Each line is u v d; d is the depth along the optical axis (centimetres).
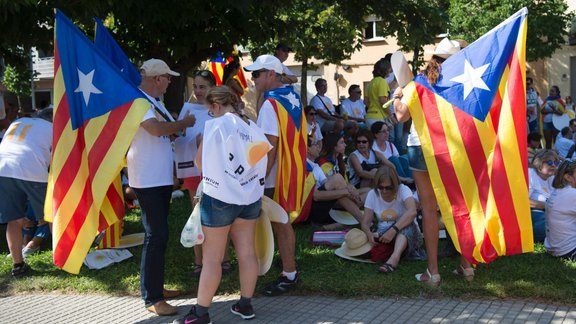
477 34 1808
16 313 479
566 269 496
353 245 546
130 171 459
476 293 463
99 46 544
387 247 542
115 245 607
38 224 647
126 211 791
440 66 481
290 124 488
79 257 474
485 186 466
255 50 1382
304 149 503
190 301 487
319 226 684
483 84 471
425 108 475
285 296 484
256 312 450
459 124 469
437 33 1118
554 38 1830
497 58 471
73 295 518
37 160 567
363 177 761
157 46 1002
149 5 852
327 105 1091
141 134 457
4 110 741
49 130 588
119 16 874
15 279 553
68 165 477
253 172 417
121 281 525
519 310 430
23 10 787
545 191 618
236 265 550
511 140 459
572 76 2280
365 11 1131
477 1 1820
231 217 411
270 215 454
